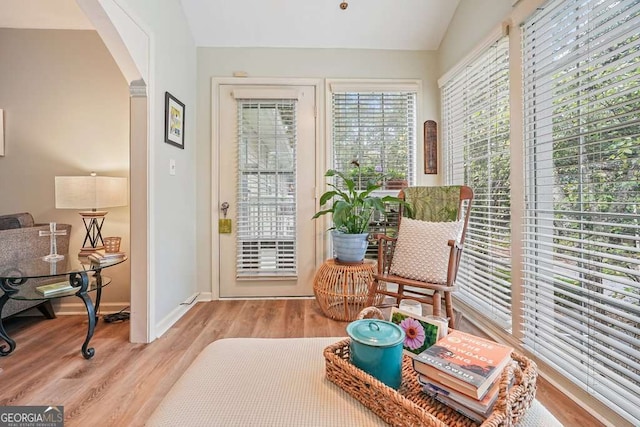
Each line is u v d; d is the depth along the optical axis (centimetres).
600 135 129
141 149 193
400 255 210
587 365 131
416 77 283
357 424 65
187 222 257
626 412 116
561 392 144
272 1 243
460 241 201
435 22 261
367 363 76
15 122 243
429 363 73
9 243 191
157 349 186
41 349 184
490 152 207
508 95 187
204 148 279
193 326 220
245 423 64
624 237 116
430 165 282
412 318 94
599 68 126
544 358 156
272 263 279
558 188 153
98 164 246
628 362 113
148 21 195
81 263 190
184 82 251
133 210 194
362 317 97
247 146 279
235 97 275
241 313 245
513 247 180
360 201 230
